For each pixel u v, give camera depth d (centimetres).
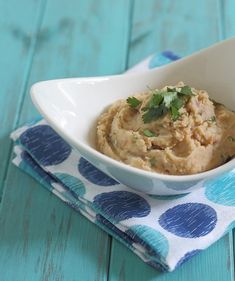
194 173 54
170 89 57
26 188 59
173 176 51
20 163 61
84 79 59
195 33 78
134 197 56
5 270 53
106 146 56
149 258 52
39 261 54
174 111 55
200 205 55
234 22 79
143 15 81
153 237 52
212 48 60
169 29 79
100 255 54
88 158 53
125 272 52
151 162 54
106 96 60
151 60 70
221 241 54
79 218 57
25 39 78
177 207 55
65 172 58
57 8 82
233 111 60
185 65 61
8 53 76
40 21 80
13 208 58
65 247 54
